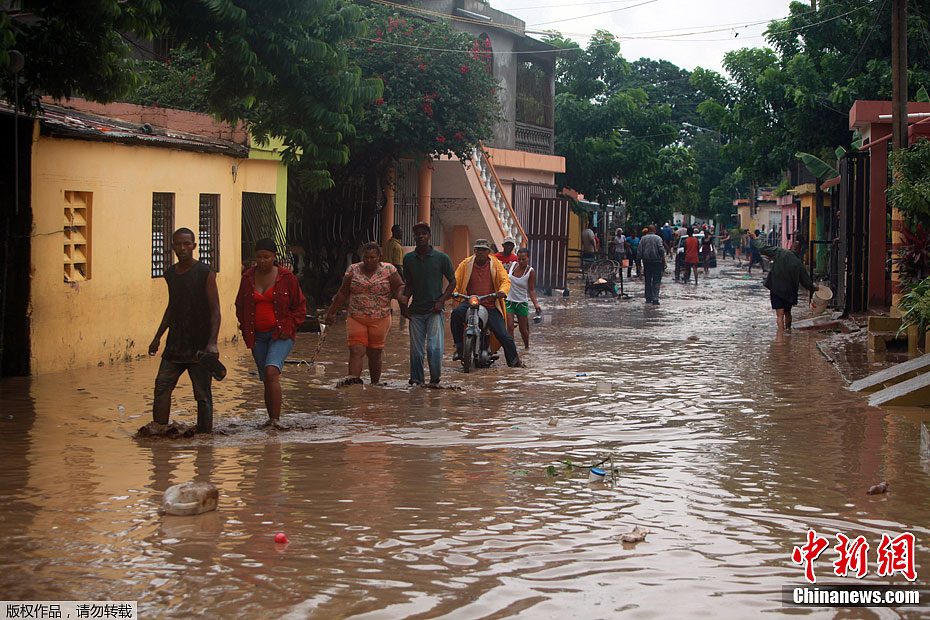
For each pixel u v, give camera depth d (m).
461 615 4.51
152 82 19.84
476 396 11.09
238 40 12.27
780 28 31.36
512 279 15.87
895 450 8.27
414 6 28.92
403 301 11.73
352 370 11.84
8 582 4.84
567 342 17.09
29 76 11.44
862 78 28.11
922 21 26.56
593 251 37.59
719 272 46.91
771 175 33.16
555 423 9.44
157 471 7.21
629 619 4.50
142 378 11.95
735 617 4.54
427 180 25.91
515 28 31.58
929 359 11.54
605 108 41.09
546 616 4.52
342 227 23.48
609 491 6.84
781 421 9.65
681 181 48.00
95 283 12.95
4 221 11.45
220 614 4.48
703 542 5.67
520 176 33.59
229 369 13.13
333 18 13.56
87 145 12.66
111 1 10.67
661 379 12.56
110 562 5.16
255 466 7.45
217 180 16.20
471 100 23.06
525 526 5.95
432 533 5.78
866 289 19.12
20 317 11.69
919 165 13.95
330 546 5.50
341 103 13.87
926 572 5.18
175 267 8.61
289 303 9.20
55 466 7.30
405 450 8.15
